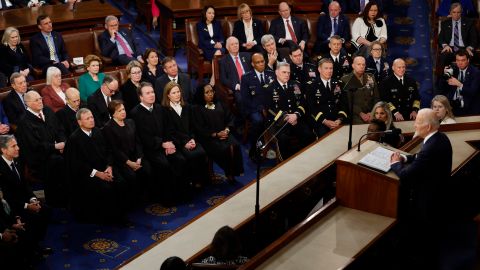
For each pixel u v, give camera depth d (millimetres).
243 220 6012
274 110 9055
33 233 7188
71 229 7809
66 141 8086
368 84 9086
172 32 11961
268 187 6496
